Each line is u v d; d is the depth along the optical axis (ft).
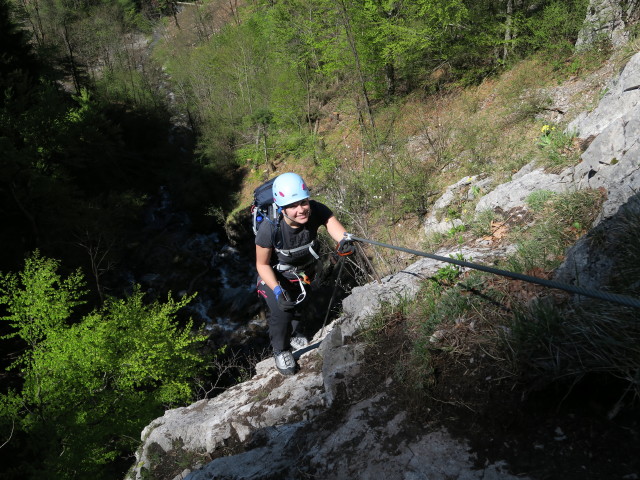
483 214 16.76
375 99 70.38
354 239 9.82
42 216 75.46
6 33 94.17
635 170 12.08
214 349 61.72
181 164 105.50
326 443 8.89
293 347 13.97
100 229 77.77
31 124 75.31
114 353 38.27
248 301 69.10
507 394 8.04
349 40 58.65
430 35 52.39
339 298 39.40
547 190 15.65
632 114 14.08
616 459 6.49
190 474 10.16
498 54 52.44
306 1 66.18
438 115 54.34
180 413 13.60
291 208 9.27
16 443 37.09
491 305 9.95
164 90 133.69
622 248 9.77
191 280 76.13
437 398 8.59
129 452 37.99
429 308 10.78
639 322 7.66
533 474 6.74
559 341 8.04
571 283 9.82
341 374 10.46
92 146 92.48
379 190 42.09
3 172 65.46
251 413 11.44
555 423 7.33
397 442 8.19
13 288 39.29
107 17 163.43
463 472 7.20
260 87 89.10
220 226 88.89
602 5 39.24
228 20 151.53
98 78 144.46
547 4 47.93
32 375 35.47
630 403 7.06
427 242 22.18
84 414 34.27
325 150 69.56
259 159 89.15
